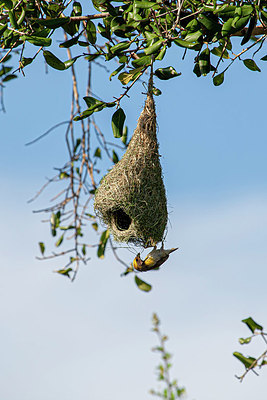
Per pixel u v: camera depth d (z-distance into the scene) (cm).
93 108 1264
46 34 1195
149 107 1368
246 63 1303
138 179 1373
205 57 1242
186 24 1198
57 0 1316
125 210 1383
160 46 1138
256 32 1248
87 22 1296
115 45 1217
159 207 1389
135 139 1385
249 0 1132
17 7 1250
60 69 1272
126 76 1267
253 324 1148
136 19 1146
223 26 1118
